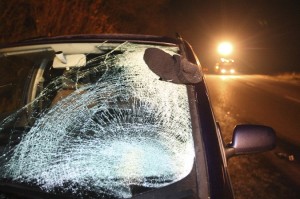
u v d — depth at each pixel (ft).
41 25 23.97
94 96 6.95
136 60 7.34
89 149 5.65
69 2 27.17
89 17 29.81
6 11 21.01
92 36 8.05
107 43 7.73
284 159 16.33
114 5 48.93
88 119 6.38
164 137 5.48
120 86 6.97
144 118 6.06
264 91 41.29
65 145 5.84
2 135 6.50
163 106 6.08
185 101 5.83
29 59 8.70
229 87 44.68
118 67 7.43
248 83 49.78
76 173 5.21
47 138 6.09
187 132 5.32
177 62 5.61
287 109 29.66
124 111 6.35
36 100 7.71
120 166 5.19
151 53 5.57
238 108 30.01
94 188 4.94
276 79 56.29
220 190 4.45
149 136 5.67
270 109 29.58
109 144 5.65
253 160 15.94
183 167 4.90
